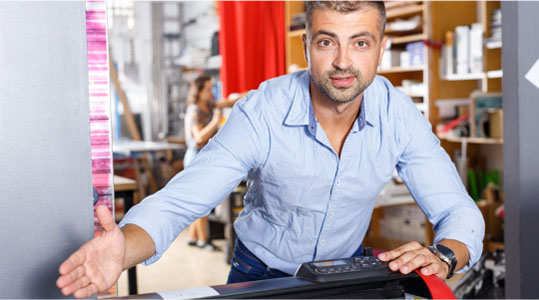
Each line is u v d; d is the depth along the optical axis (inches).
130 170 266.4
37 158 36.6
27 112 36.2
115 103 304.0
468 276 130.3
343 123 61.2
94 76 56.6
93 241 36.9
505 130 72.2
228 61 202.1
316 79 53.8
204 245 199.3
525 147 70.4
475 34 150.6
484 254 131.7
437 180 63.0
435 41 159.8
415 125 64.4
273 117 60.2
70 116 37.5
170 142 282.8
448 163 64.7
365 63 52.6
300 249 66.3
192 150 191.8
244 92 194.9
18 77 35.9
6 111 35.7
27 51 36.0
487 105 152.1
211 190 55.7
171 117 305.3
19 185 36.2
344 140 62.2
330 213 64.1
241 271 69.7
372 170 63.9
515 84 70.1
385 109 63.0
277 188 63.3
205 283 157.8
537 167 70.7
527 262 71.5
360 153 62.3
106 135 57.6
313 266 43.1
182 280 160.9
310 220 64.7
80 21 37.7
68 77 37.4
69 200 37.6
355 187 63.7
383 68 172.7
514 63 70.0
